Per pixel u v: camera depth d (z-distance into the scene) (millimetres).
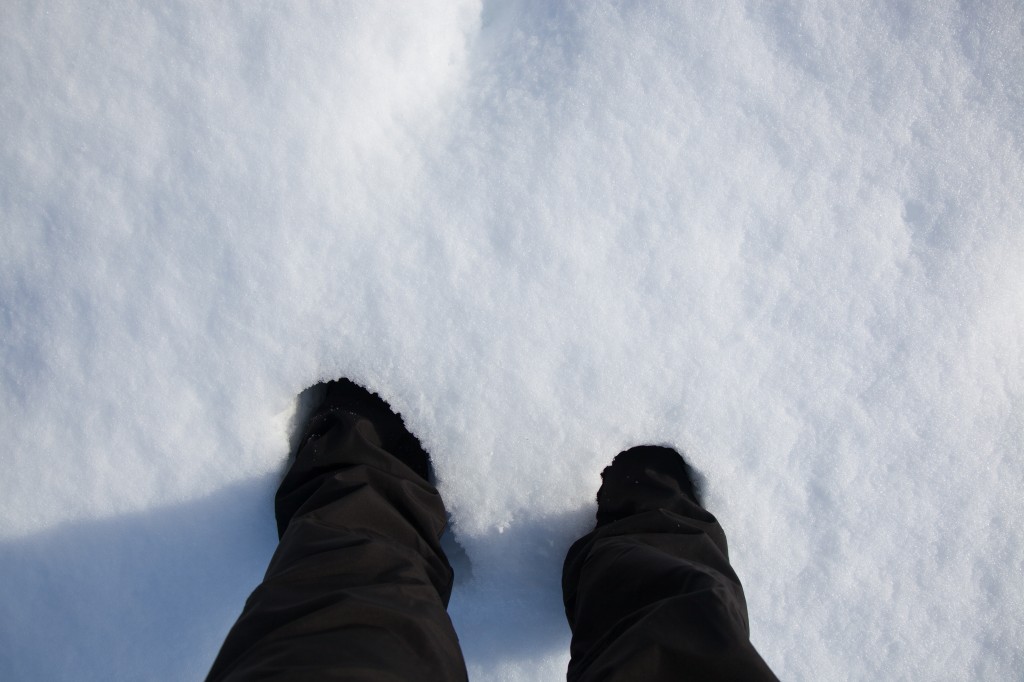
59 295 1193
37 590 1188
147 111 1199
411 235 1196
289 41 1203
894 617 1229
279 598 799
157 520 1184
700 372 1206
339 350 1177
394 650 741
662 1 1246
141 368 1180
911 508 1239
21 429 1187
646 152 1222
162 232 1189
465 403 1172
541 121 1226
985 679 1228
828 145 1244
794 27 1253
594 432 1183
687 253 1212
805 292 1231
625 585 935
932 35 1259
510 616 1235
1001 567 1240
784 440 1223
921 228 1253
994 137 1258
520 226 1201
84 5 1211
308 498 1040
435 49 1250
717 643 759
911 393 1241
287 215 1186
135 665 1191
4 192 1203
